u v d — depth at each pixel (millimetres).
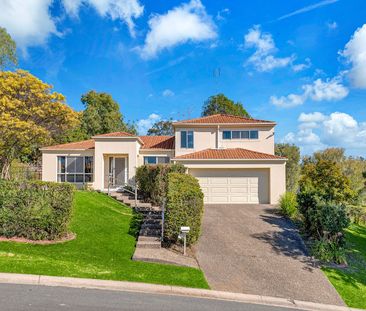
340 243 13312
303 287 10180
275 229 15711
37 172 29312
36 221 12039
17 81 21609
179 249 12500
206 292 8734
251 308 8008
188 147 25953
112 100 49969
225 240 13977
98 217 15805
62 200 12367
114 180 25578
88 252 11203
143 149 26641
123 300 7367
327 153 39875
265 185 22312
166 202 13133
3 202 12016
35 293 7281
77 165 26266
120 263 10336
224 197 22297
